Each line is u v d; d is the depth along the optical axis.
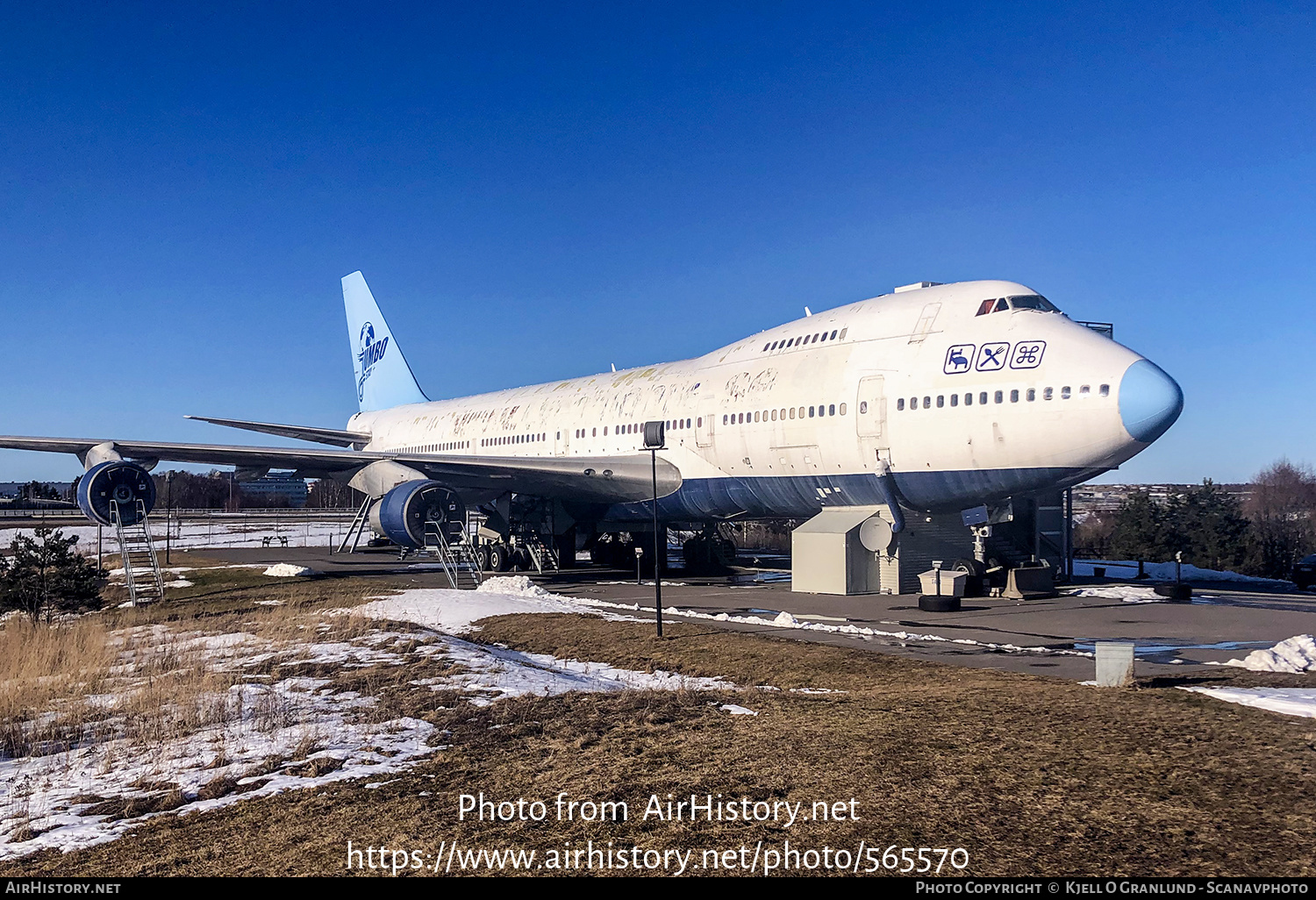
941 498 21.69
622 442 29.09
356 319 51.97
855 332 23.12
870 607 20.81
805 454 23.34
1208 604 21.66
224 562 38.47
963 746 8.48
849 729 9.34
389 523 27.22
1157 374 18.53
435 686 12.76
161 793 8.52
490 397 39.19
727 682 12.84
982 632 16.83
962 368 20.52
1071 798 7.04
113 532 66.88
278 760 9.35
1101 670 11.19
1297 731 8.55
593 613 20.02
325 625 18.86
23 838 7.50
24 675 15.27
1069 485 20.59
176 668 15.30
